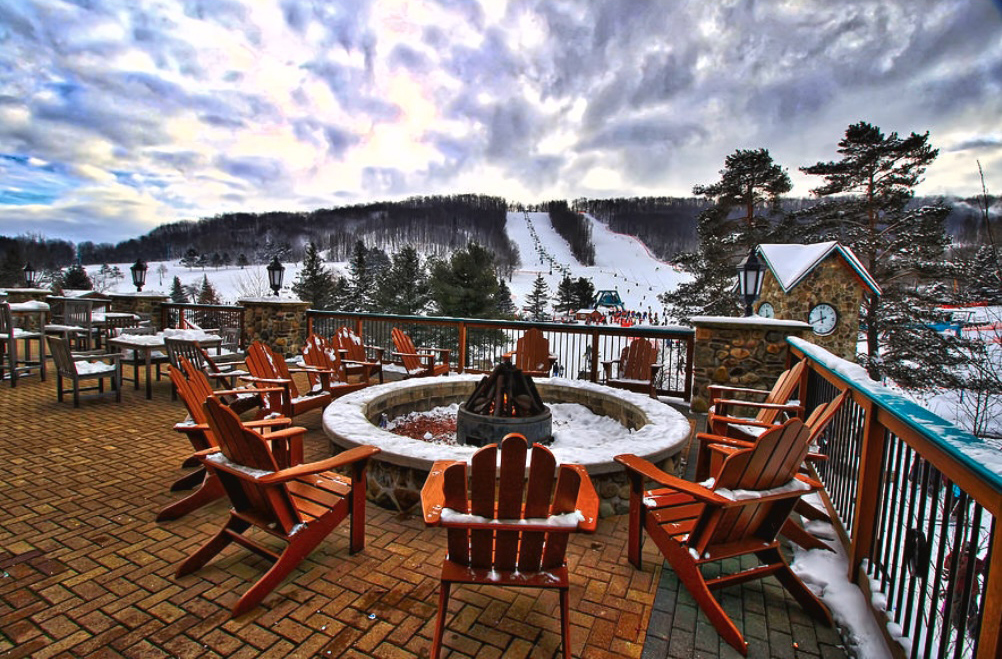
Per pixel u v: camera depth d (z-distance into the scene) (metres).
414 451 2.91
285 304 8.39
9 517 2.75
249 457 2.05
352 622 1.96
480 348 11.43
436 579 2.27
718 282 21.34
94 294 10.30
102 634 1.84
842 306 14.47
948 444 1.32
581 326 6.41
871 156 18.19
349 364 5.56
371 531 2.72
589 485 1.96
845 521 2.76
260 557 2.42
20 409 5.05
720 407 3.65
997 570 1.13
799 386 4.34
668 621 2.02
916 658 1.60
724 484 1.90
